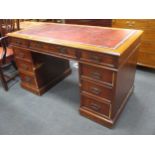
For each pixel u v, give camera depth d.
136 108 1.76
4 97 2.05
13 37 1.75
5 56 1.97
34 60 1.80
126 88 1.67
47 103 1.92
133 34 1.49
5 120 1.72
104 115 1.53
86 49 1.26
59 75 2.26
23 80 2.11
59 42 1.42
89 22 2.57
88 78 1.41
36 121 1.69
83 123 1.62
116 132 1.51
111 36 1.46
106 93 1.38
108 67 1.22
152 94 1.95
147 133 1.49
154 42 2.08
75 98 1.97
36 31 1.80
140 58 2.29
